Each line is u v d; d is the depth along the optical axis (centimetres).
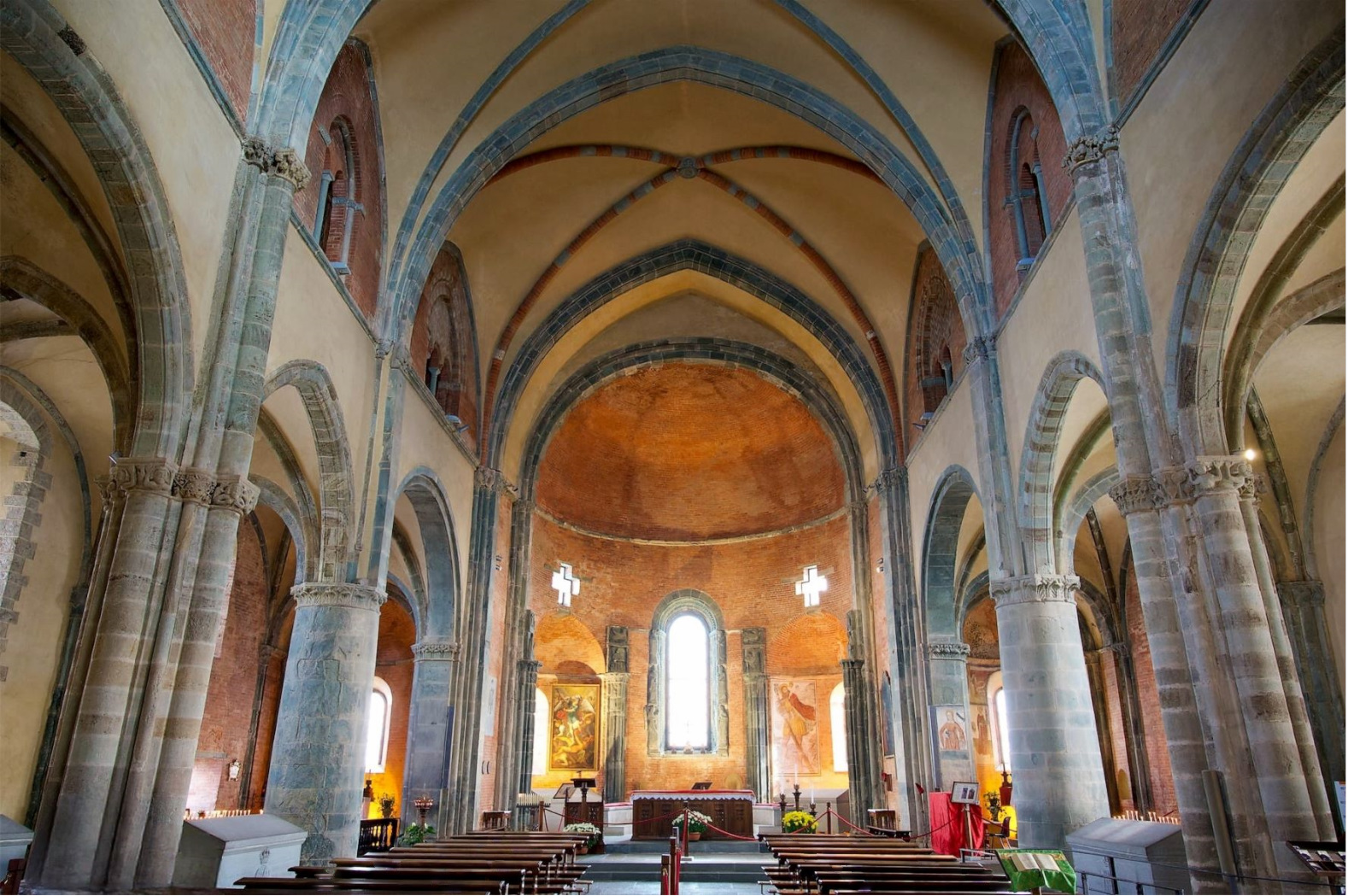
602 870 1934
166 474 997
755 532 3294
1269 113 897
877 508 2647
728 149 2247
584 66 1897
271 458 1780
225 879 1102
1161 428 1087
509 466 2622
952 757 2119
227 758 2488
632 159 2248
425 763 2047
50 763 912
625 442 3319
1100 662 2914
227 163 1145
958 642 2203
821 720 3084
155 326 1008
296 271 1316
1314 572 1888
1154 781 2617
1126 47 1212
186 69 1045
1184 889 1096
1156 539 1061
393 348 1717
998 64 1702
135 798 914
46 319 1441
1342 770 1783
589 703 3142
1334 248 1219
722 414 3288
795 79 1909
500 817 2248
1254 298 1078
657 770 3092
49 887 863
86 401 1716
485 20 1703
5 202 1137
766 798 2978
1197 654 988
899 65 1767
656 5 1825
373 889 919
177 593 984
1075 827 1419
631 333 2884
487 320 2414
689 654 3266
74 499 1773
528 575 2695
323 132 1495
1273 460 1906
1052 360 1401
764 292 2616
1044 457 1531
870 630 2655
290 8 1267
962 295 1798
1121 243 1184
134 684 945
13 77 928
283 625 2731
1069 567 1633
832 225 2350
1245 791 928
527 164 2103
